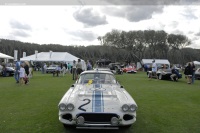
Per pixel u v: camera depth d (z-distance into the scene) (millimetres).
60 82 14547
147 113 5973
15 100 7660
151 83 14812
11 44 68562
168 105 7074
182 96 9000
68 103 4105
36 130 4434
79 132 4359
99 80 5848
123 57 63250
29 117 5395
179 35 57875
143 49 57562
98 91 4879
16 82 14148
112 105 4180
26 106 6656
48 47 73875
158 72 18641
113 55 63969
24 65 13320
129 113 4109
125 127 4629
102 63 34281
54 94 9102
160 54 60406
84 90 4984
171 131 4508
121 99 4398
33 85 12562
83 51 70438
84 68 21797
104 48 62875
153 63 17812
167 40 58188
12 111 6000
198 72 19672
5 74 20344
